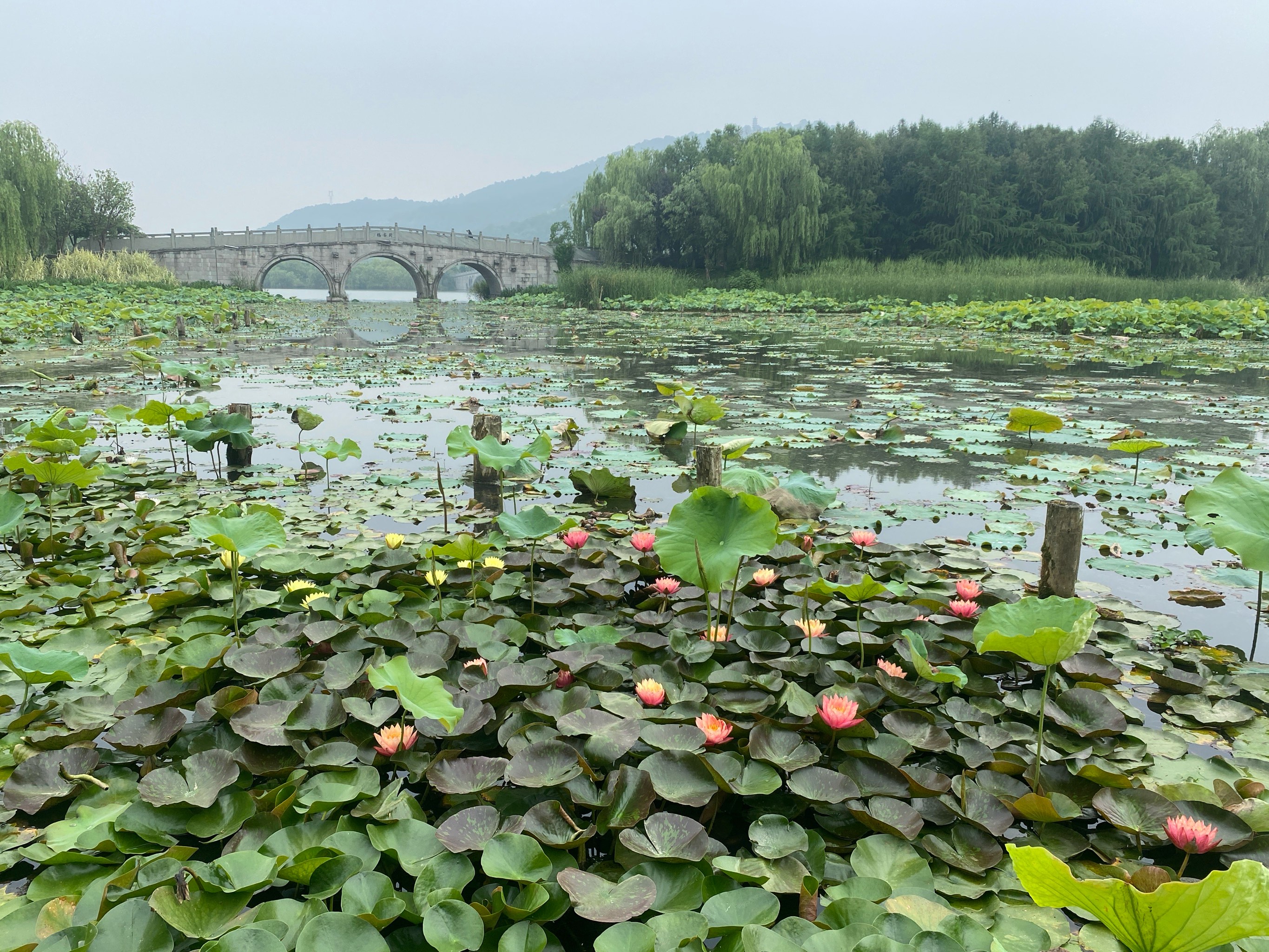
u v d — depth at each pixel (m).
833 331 17.84
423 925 1.27
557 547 3.39
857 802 1.72
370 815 1.56
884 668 2.19
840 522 4.01
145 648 2.40
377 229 37.84
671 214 39.97
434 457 5.48
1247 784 1.77
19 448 5.21
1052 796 1.73
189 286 33.03
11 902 1.44
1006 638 1.68
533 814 1.54
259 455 5.58
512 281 42.16
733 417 7.09
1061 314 18.25
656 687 2.00
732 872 1.42
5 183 27.48
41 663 1.85
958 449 5.86
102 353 11.98
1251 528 2.26
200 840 1.56
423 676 2.09
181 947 1.27
